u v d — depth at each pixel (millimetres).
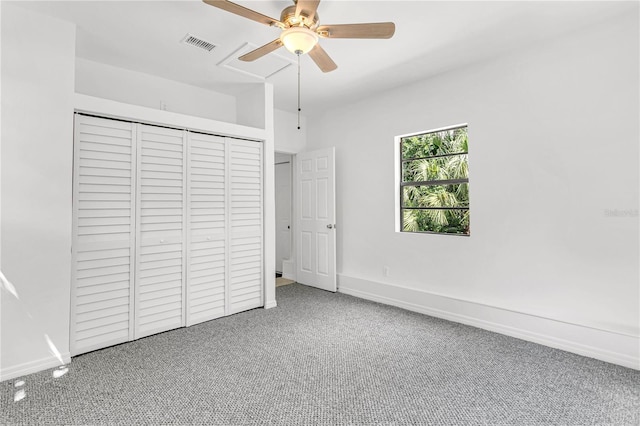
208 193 3248
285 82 3611
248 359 2418
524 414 1765
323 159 4512
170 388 2027
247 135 3477
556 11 2297
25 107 2203
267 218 3686
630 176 2332
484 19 2393
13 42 2168
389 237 3891
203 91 3732
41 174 2260
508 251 2932
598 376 2164
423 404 1858
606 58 2418
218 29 2516
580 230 2547
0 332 2113
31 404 1858
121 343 2701
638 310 2307
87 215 2529
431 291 3496
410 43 2742
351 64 3148
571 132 2578
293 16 1836
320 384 2074
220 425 1688
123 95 3170
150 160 2869
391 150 3857
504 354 2500
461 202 4188
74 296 2465
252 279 3605
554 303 2676
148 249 2855
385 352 2535
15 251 2168
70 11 2262
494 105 3004
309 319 3299
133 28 2488
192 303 3135
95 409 1815
